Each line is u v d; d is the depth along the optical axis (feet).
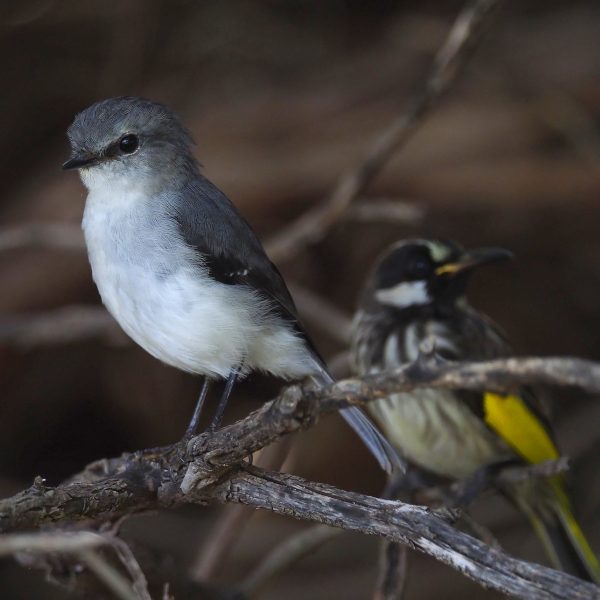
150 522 40.57
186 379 42.83
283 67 45.52
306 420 18.80
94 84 45.85
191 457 20.85
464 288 34.53
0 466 42.63
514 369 16.33
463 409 31.83
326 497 19.25
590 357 43.98
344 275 43.88
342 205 36.09
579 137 42.01
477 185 42.04
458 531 18.13
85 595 25.05
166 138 25.98
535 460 31.53
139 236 24.90
